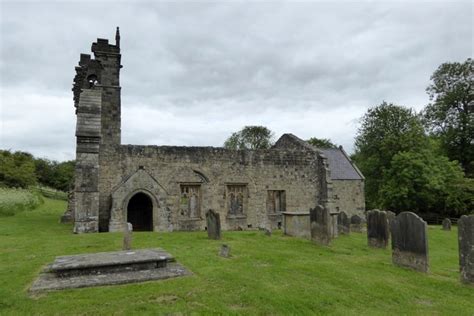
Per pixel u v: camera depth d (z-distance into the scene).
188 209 20.47
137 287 7.13
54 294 6.69
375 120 46.91
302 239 14.92
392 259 10.38
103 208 18.38
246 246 12.40
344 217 18.25
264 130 63.69
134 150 19.31
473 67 42.91
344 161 40.31
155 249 10.06
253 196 21.83
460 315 6.49
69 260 8.34
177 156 20.19
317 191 23.62
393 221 10.40
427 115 47.12
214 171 20.95
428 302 7.23
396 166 38.28
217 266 9.02
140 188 17.80
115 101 20.50
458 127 43.78
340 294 7.33
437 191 36.69
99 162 18.59
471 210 36.19
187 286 7.25
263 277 8.13
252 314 6.04
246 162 21.83
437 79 45.84
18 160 58.59
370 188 45.59
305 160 23.47
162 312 5.90
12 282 7.50
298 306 6.50
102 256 8.83
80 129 16.73
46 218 23.36
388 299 7.23
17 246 12.05
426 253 9.32
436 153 43.78
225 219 20.94
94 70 20.67
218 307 6.21
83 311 5.89
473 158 43.53
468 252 8.35
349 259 10.94
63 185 68.69
